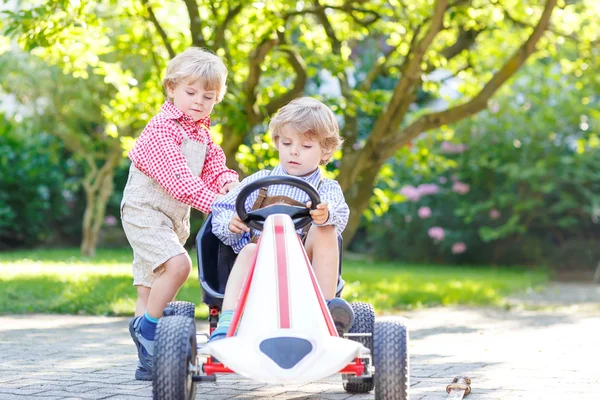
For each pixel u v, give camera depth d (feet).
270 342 10.86
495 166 68.23
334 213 12.82
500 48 45.65
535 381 16.03
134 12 31.76
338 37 40.47
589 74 43.52
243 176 33.58
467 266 72.49
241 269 12.78
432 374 16.89
